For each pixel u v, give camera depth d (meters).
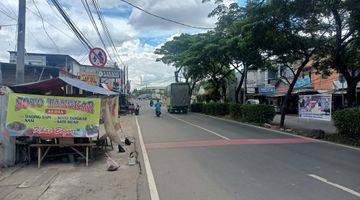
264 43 22.28
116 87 45.84
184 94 50.19
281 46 22.73
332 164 11.30
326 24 21.50
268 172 10.14
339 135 17.86
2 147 11.17
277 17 19.86
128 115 44.38
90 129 11.61
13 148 11.27
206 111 46.91
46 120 11.33
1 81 23.72
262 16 20.06
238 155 13.05
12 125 11.08
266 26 20.41
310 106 22.64
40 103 11.30
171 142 17.05
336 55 20.94
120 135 20.44
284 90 49.38
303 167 10.82
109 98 14.43
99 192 8.48
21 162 11.62
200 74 48.25
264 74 55.91
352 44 20.81
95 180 9.66
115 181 9.55
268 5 19.33
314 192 8.03
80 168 11.23
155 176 9.88
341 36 19.94
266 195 7.84
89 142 12.04
